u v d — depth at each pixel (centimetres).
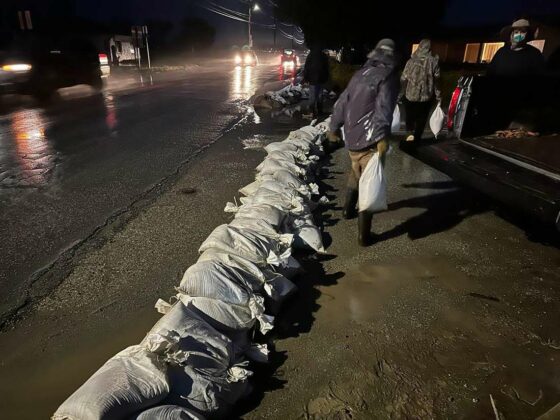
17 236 401
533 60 529
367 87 346
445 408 215
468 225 432
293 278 327
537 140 475
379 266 351
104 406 159
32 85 1206
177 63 3847
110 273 337
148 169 612
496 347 259
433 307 297
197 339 208
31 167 618
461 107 478
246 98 1438
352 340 263
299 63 3644
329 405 216
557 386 230
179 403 184
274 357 249
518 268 350
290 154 549
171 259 358
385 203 360
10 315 287
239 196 505
